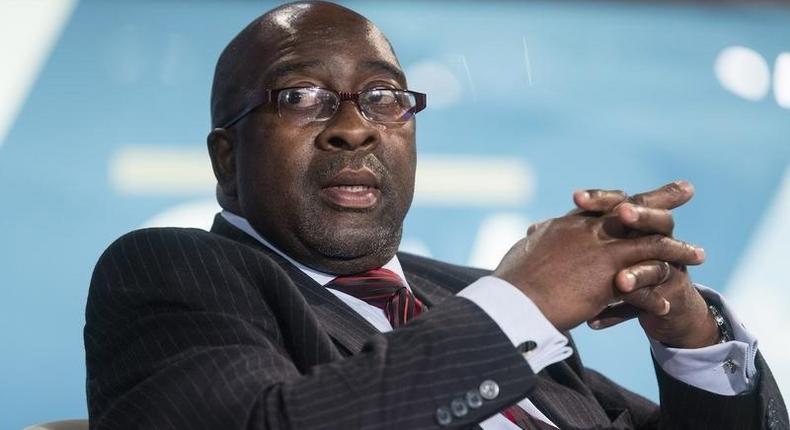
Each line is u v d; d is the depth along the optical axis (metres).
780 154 9.18
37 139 8.22
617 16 9.21
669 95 9.17
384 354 3.76
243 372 3.91
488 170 8.70
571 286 3.91
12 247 8.02
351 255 4.79
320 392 3.70
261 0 8.80
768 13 9.44
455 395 3.70
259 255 4.46
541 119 8.93
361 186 4.73
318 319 4.52
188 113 8.48
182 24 8.61
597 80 9.07
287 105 4.70
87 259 8.12
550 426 4.66
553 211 8.77
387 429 3.64
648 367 8.43
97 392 4.43
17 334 7.92
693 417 4.64
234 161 5.00
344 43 4.79
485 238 8.59
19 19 8.34
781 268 8.95
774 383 4.68
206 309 4.27
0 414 7.79
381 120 4.76
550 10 9.16
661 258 4.04
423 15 8.97
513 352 3.78
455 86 8.84
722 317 4.57
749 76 9.28
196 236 4.51
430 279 5.35
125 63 8.46
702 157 9.08
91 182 8.23
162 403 3.96
